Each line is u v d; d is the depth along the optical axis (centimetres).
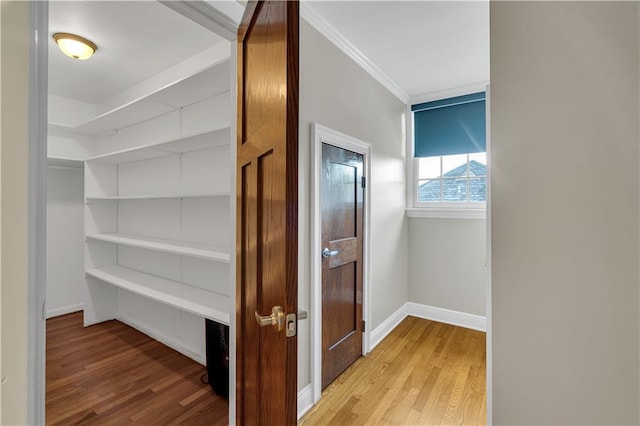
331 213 214
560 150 63
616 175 58
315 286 191
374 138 264
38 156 66
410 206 336
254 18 116
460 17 191
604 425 59
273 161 95
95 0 170
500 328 70
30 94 64
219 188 233
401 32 206
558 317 63
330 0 174
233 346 151
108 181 328
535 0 65
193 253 200
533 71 65
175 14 184
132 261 315
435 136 320
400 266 320
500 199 69
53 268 339
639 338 56
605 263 59
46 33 67
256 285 114
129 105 246
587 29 60
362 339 250
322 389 203
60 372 225
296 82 86
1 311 61
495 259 70
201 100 234
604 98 59
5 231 61
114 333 294
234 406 150
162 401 193
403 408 185
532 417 66
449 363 236
